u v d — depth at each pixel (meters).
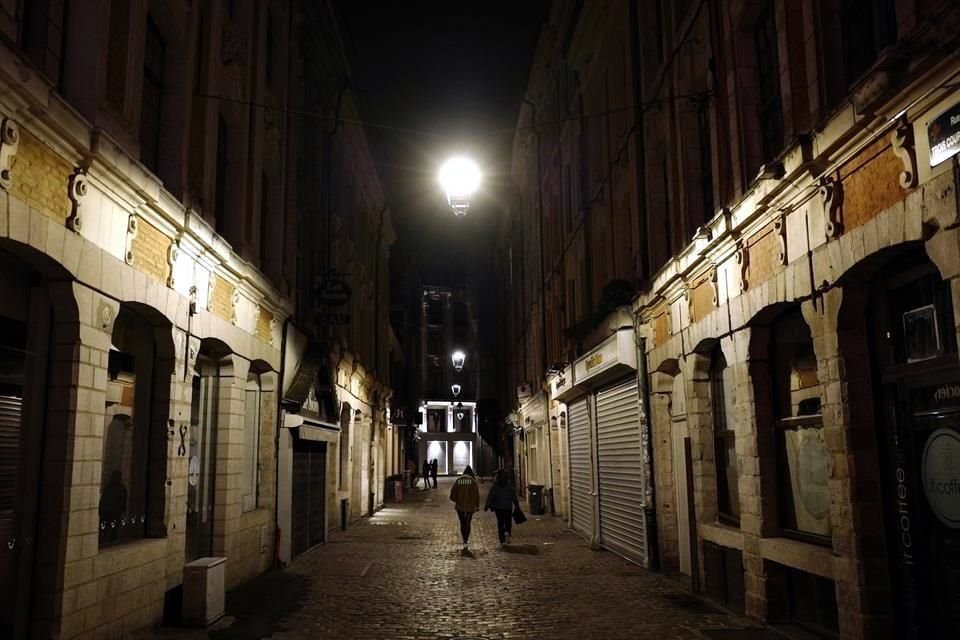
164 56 9.47
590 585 10.77
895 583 6.04
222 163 11.71
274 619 8.67
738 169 8.70
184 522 9.13
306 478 15.04
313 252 17.20
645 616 8.65
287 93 14.73
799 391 7.70
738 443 8.59
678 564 11.55
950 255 4.84
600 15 15.46
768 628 7.80
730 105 8.95
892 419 6.11
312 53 17.12
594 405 15.99
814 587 7.36
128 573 7.57
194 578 8.29
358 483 22.72
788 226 7.25
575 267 19.36
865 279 6.28
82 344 6.61
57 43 6.93
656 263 12.11
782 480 8.08
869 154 5.84
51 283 6.45
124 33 7.84
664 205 12.21
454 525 20.39
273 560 12.71
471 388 59.50
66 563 6.35
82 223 6.61
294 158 15.17
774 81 8.27
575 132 19.09
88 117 6.93
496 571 12.27
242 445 11.46
